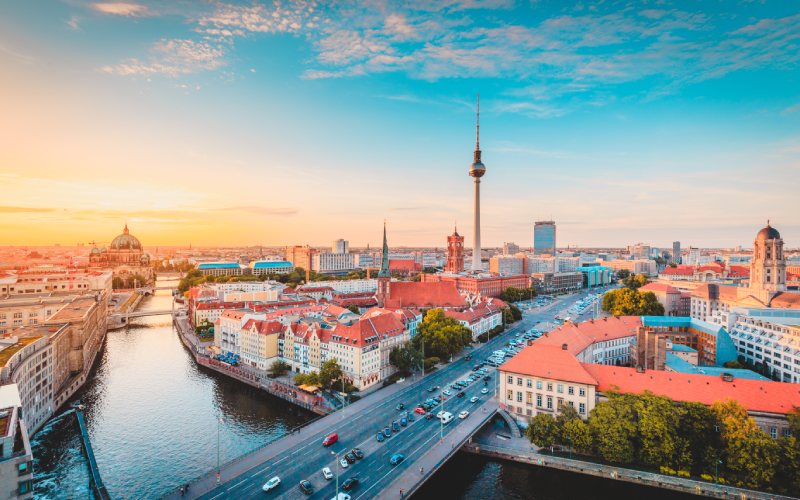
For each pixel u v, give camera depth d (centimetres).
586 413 11644
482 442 11925
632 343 19062
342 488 9362
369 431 12131
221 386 17125
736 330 19112
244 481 9675
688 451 9950
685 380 11369
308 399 14625
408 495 9225
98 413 14550
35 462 11619
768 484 9400
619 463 10606
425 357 18750
